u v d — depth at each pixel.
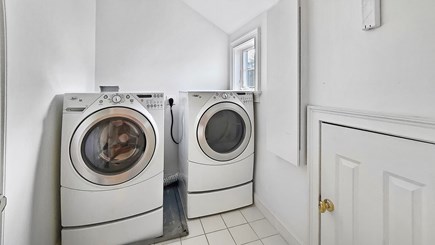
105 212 1.52
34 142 1.21
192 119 1.91
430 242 0.74
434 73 0.72
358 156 0.99
